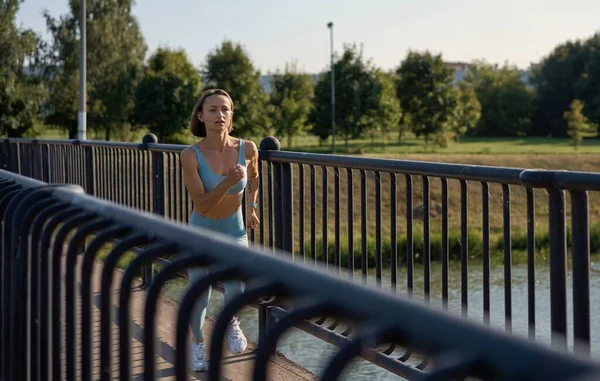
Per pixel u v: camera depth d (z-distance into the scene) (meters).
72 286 2.06
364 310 1.01
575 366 0.74
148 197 6.83
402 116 77.06
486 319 3.26
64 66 60.25
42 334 2.29
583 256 2.84
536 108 96.69
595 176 2.70
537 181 2.89
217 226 4.41
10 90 55.03
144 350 1.58
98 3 60.31
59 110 61.94
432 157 54.41
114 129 62.53
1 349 2.67
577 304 2.85
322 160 4.28
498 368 0.81
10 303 2.54
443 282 3.50
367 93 68.25
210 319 5.34
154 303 1.54
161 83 65.00
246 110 65.62
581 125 73.12
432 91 73.06
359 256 17.17
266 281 1.22
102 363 1.90
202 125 4.46
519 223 24.59
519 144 80.69
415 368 3.23
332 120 66.44
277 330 1.11
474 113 84.81
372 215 22.06
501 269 15.77
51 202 2.37
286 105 67.75
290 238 4.76
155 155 6.55
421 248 18.80
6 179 3.07
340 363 0.98
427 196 3.63
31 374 2.44
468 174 3.29
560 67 95.00
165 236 1.64
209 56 66.00
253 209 4.72
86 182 8.49
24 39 55.22
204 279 1.36
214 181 4.36
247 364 4.31
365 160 3.94
